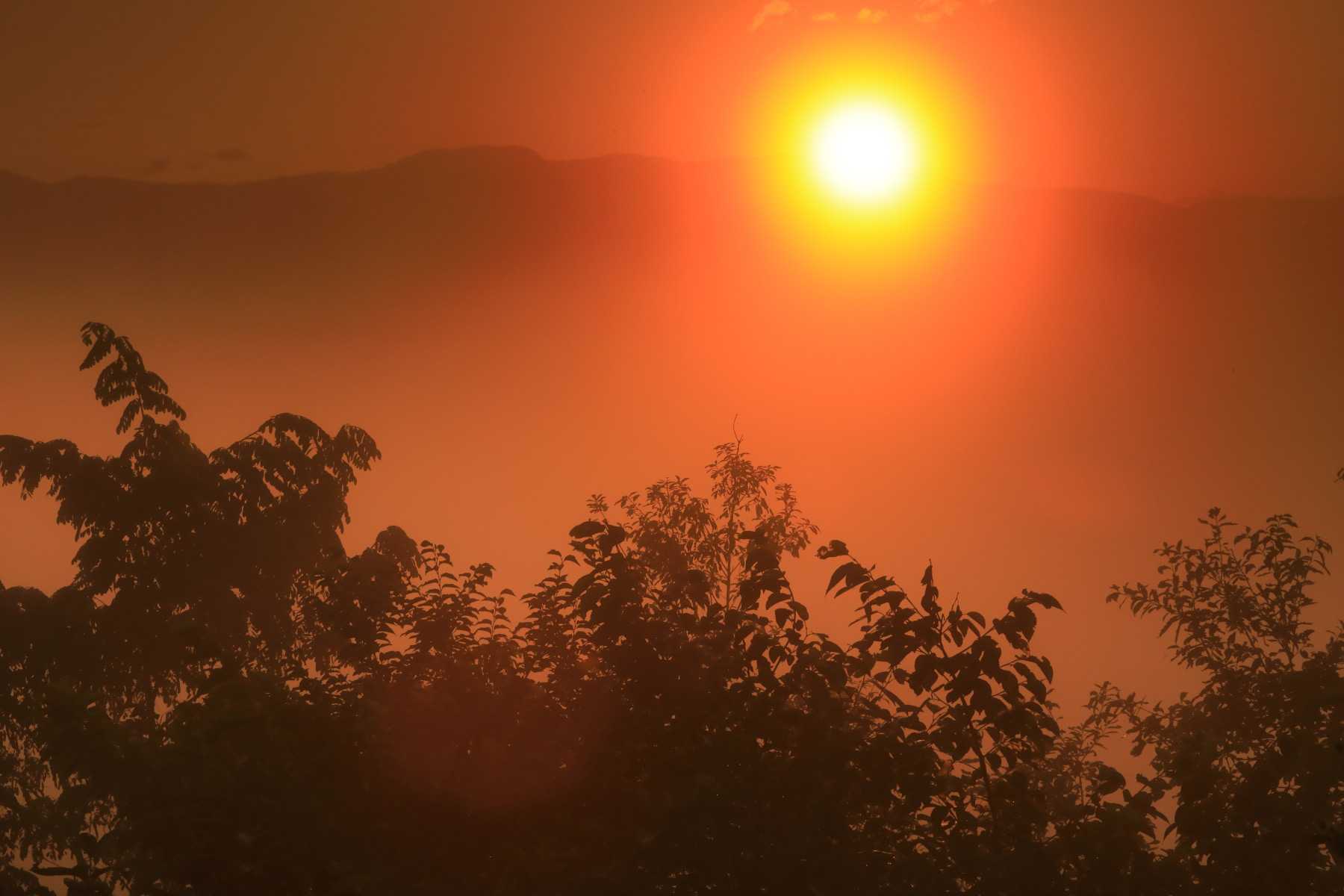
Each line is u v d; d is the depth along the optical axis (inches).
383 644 1022.4
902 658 841.5
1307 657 1667.1
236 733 830.5
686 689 855.1
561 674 932.6
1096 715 1662.2
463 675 906.1
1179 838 810.2
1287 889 768.9
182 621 928.9
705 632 898.7
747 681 866.8
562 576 1011.9
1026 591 854.5
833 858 781.9
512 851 802.2
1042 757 847.7
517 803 834.2
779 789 821.9
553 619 986.7
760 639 863.7
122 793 794.2
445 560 1072.2
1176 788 906.7
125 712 2544.3
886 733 823.1
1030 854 785.6
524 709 872.9
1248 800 812.6
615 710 872.9
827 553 896.9
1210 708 1510.8
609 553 936.9
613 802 825.5
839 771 813.2
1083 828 794.8
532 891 774.5
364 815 823.1
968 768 881.5
